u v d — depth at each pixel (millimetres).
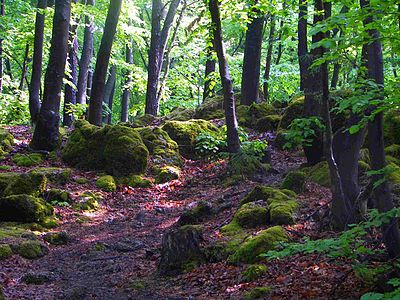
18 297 6309
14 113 21422
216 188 11742
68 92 22094
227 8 12000
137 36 23906
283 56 26031
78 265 7797
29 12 19641
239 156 11711
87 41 22750
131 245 8664
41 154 13766
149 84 20109
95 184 12477
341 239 4703
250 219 7922
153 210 11188
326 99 6156
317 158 10727
